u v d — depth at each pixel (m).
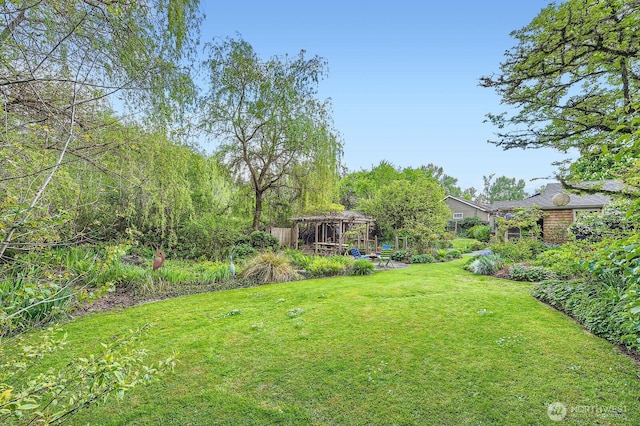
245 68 11.12
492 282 7.78
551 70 4.44
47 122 2.99
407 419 2.51
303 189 13.84
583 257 4.30
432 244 15.16
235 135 12.20
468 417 2.51
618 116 3.98
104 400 1.57
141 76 4.04
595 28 3.82
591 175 5.93
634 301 1.80
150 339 4.22
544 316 4.75
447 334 4.15
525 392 2.80
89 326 4.79
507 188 53.22
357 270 9.56
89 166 4.40
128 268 7.70
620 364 3.20
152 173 6.25
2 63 2.39
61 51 3.13
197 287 7.73
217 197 12.64
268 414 2.61
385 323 4.65
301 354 3.69
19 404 1.23
